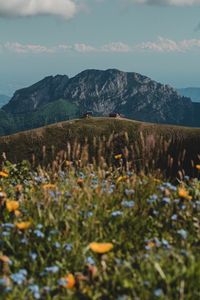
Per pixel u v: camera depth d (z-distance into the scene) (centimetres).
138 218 329
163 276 271
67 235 312
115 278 278
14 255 304
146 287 271
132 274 282
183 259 287
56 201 334
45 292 274
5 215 334
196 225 321
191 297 268
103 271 284
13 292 267
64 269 293
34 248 307
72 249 303
